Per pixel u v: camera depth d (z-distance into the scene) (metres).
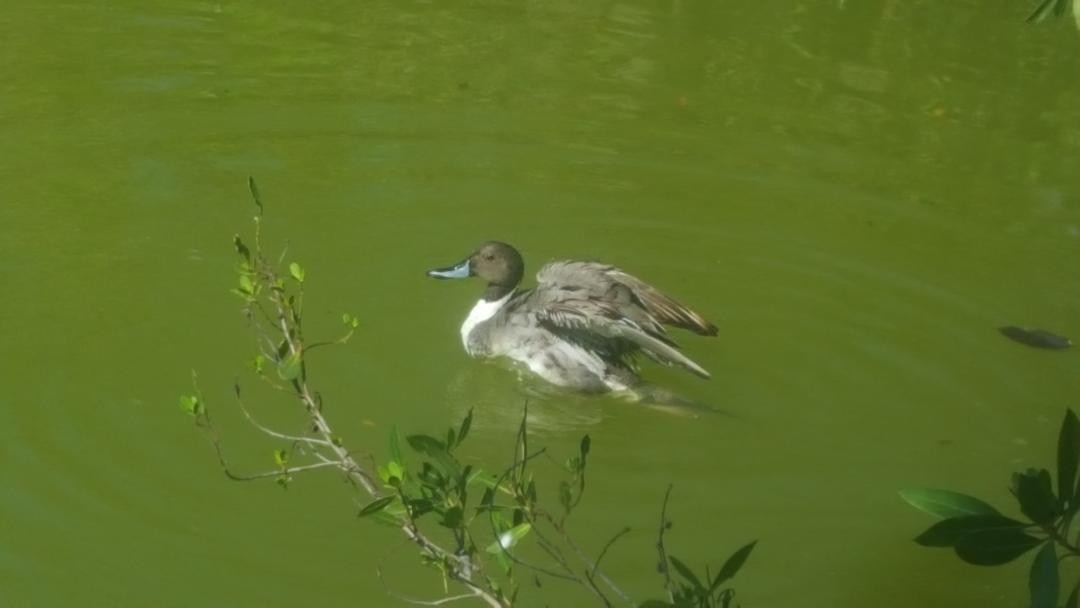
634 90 15.70
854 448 10.43
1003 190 14.22
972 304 12.33
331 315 11.72
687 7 17.80
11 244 12.32
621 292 11.16
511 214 13.35
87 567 8.75
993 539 5.83
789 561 9.18
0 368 10.70
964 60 16.84
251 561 8.87
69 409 10.28
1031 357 11.62
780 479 10.06
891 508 9.76
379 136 14.48
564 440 10.55
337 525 9.23
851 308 12.23
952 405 10.98
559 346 11.24
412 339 11.55
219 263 12.26
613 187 13.91
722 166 14.36
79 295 11.69
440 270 11.85
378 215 13.17
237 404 10.45
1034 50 17.14
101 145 14.02
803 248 13.07
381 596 8.59
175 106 14.81
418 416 10.58
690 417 10.80
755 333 11.82
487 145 14.45
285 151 14.12
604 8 17.62
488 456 10.27
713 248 13.02
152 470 9.70
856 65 16.59
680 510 9.66
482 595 6.54
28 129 14.22
